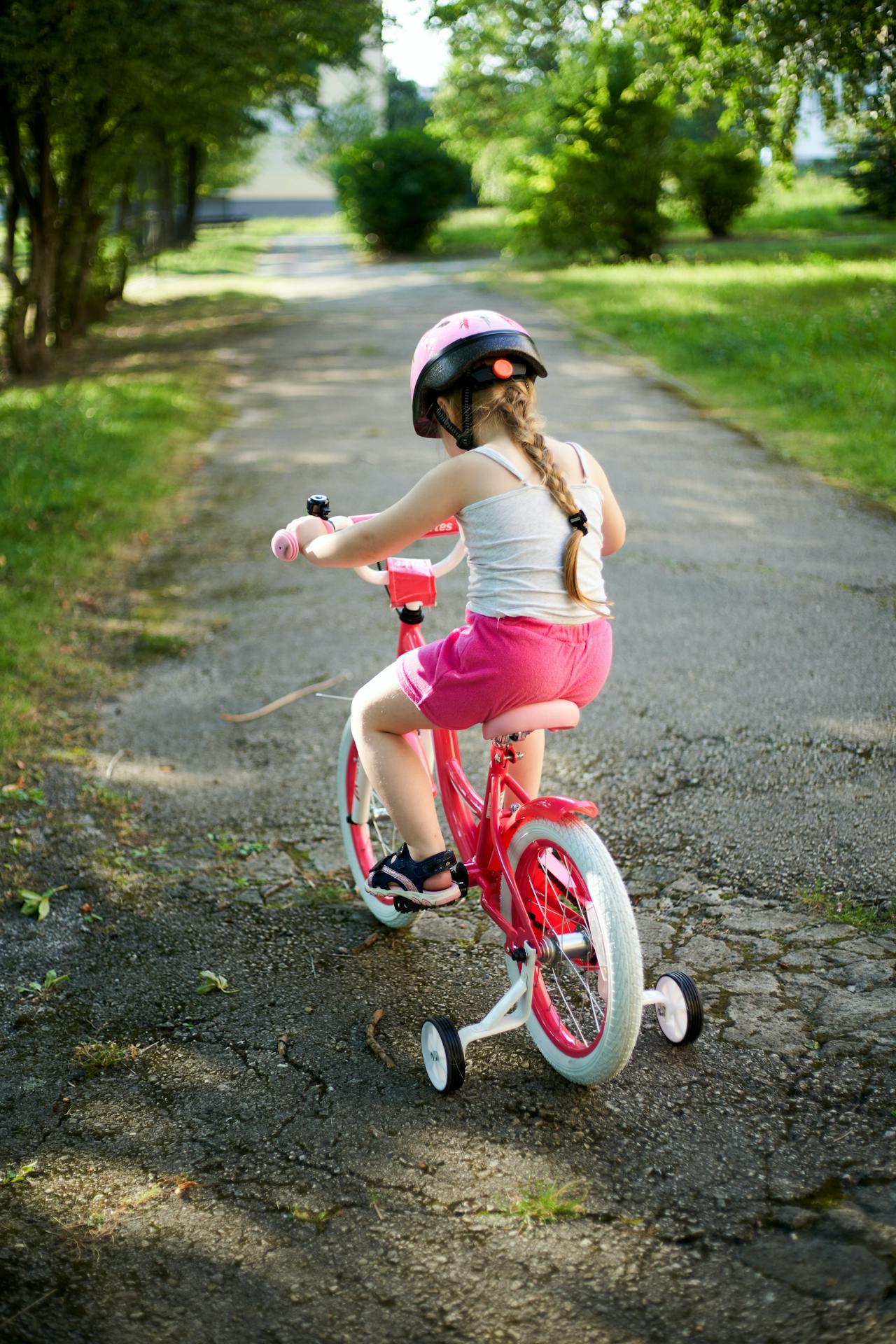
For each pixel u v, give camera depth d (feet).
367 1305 7.55
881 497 26.89
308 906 12.75
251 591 23.53
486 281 85.25
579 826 9.23
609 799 14.37
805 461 30.53
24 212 60.29
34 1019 10.93
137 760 16.40
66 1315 7.60
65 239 60.75
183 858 13.84
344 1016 10.77
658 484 29.09
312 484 31.27
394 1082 9.80
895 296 52.26
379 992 11.12
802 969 10.86
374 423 39.09
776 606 20.47
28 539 26.40
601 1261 7.76
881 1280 7.39
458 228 142.72
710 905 12.04
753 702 16.70
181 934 12.25
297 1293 7.69
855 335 44.27
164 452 35.17
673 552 23.81
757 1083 9.43
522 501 8.59
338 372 50.42
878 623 19.36
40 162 53.98
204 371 51.06
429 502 8.68
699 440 33.81
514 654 8.65
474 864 10.32
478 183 131.23
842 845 12.86
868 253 79.41
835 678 17.30
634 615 20.49
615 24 44.11
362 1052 10.23
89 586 24.06
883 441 31.07
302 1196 8.55
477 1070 9.92
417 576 10.41
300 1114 9.46
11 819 14.61
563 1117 9.22
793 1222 7.95
